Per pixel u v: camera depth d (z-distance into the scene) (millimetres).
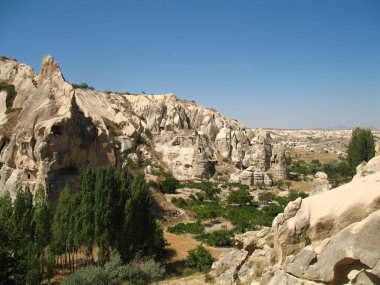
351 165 109125
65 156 50438
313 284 18000
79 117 56219
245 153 113812
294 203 20672
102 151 59062
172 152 103812
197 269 36531
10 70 74375
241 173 96500
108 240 34875
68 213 35844
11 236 30391
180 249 46031
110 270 31938
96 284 29984
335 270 17531
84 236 34031
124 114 112438
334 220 18875
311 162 144875
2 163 54469
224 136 114312
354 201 18609
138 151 101062
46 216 33625
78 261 38594
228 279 25688
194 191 83500
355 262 17188
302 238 19844
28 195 33844
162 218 60156
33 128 51344
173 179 83562
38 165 49312
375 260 16234
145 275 32312
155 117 120688
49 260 31359
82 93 109250
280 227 20609
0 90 67938
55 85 57500
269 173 106250
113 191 35969
